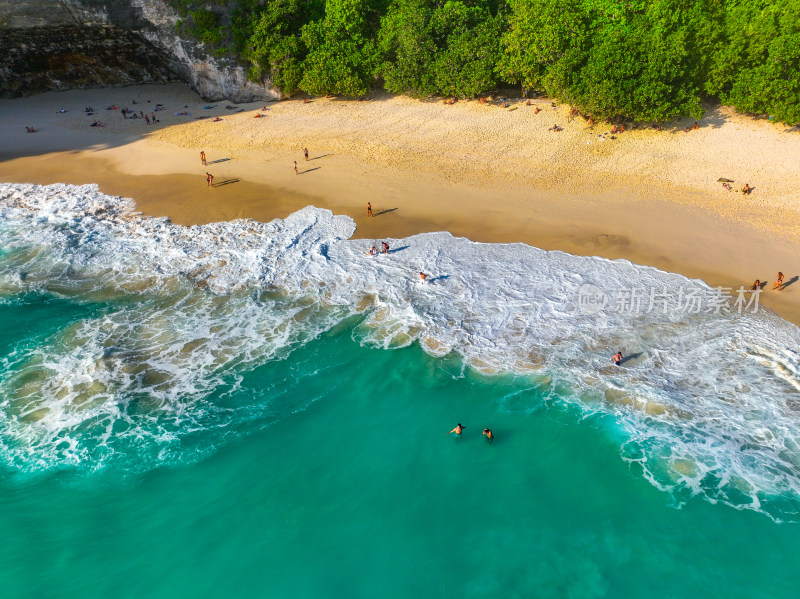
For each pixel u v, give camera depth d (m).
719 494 23.66
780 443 25.31
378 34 64.31
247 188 47.94
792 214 40.47
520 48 55.91
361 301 34.88
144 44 67.88
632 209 42.81
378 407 28.42
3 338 32.56
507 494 24.34
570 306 33.34
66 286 36.91
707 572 21.25
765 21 49.47
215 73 66.12
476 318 32.97
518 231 40.97
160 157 54.34
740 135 49.84
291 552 22.27
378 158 51.88
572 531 22.86
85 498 24.05
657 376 28.77
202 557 22.05
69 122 63.50
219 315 34.09
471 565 21.81
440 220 42.62
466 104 60.94
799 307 32.38
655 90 48.56
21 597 20.72
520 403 28.19
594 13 55.75
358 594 20.89
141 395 28.78
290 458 25.92
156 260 39.09
